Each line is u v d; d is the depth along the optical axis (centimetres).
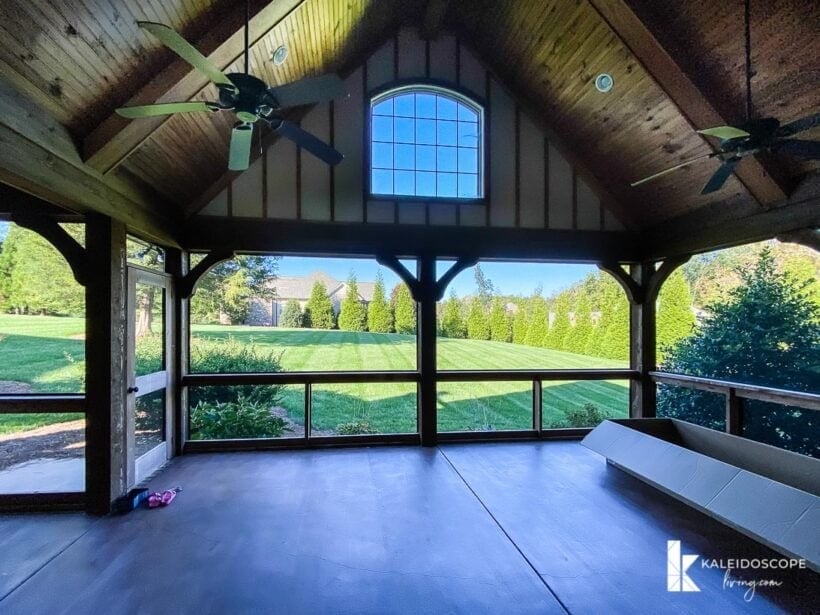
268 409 590
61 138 301
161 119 335
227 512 354
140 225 408
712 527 329
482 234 553
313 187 523
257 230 512
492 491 396
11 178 269
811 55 323
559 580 264
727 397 472
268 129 511
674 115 430
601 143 524
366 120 532
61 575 268
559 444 546
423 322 548
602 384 691
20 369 396
